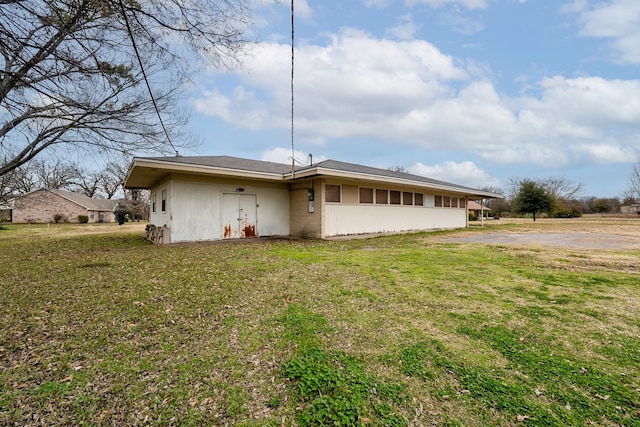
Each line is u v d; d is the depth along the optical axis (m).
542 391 1.89
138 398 1.87
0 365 2.24
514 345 2.49
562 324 2.91
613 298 3.71
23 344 2.56
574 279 4.65
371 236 12.34
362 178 11.30
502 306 3.43
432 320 3.03
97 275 4.98
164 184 11.01
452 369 2.14
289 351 2.42
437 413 1.71
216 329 2.85
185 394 1.91
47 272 5.24
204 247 8.72
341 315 3.16
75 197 36.75
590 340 2.57
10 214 33.88
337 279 4.67
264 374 2.12
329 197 11.42
